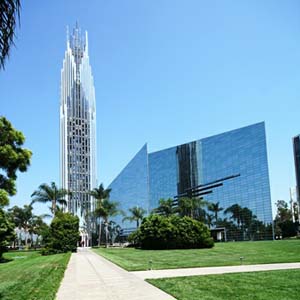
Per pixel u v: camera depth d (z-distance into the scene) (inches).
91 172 6117.1
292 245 1852.9
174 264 1089.4
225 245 2285.9
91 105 6451.8
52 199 2928.2
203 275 759.7
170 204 3634.4
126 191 5994.1
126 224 5565.9
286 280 644.1
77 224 2119.8
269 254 1433.3
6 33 241.8
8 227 1502.2
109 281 711.7
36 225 3971.5
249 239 3816.4
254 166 3924.7
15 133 1334.9
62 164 6067.9
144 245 2219.5
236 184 4069.9
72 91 6338.6
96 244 5339.6
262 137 3887.8
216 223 4170.8
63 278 772.6
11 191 1344.7
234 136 4197.8
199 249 2007.9
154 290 577.6
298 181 4180.6
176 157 4916.3
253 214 3846.0
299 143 4197.8
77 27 6712.6
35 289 586.2
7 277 816.9
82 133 6235.2
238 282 631.2
